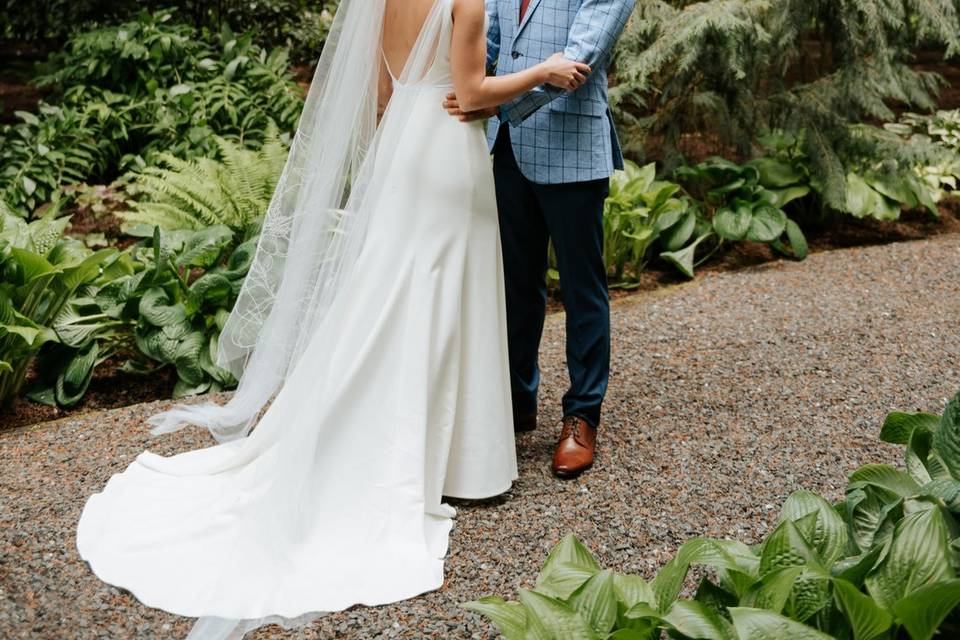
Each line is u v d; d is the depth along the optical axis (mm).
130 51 6637
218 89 6598
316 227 2951
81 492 3068
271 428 2975
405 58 2895
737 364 4207
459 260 2947
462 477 3020
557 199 3184
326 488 2793
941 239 6145
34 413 3855
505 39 3221
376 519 2768
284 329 3051
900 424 2592
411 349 2877
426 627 2428
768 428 3604
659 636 2008
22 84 8727
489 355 3035
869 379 4039
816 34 6375
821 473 3262
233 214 4855
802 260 5711
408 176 2908
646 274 5570
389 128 2910
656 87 6227
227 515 2785
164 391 4078
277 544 2621
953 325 4645
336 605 2496
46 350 4031
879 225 6469
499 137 3289
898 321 4707
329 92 2902
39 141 6090
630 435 3541
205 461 3104
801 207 6371
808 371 4133
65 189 5996
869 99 5980
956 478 2105
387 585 2580
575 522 2947
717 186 5984
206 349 3982
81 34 7113
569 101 3137
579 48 2941
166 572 2605
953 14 5789
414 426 2846
